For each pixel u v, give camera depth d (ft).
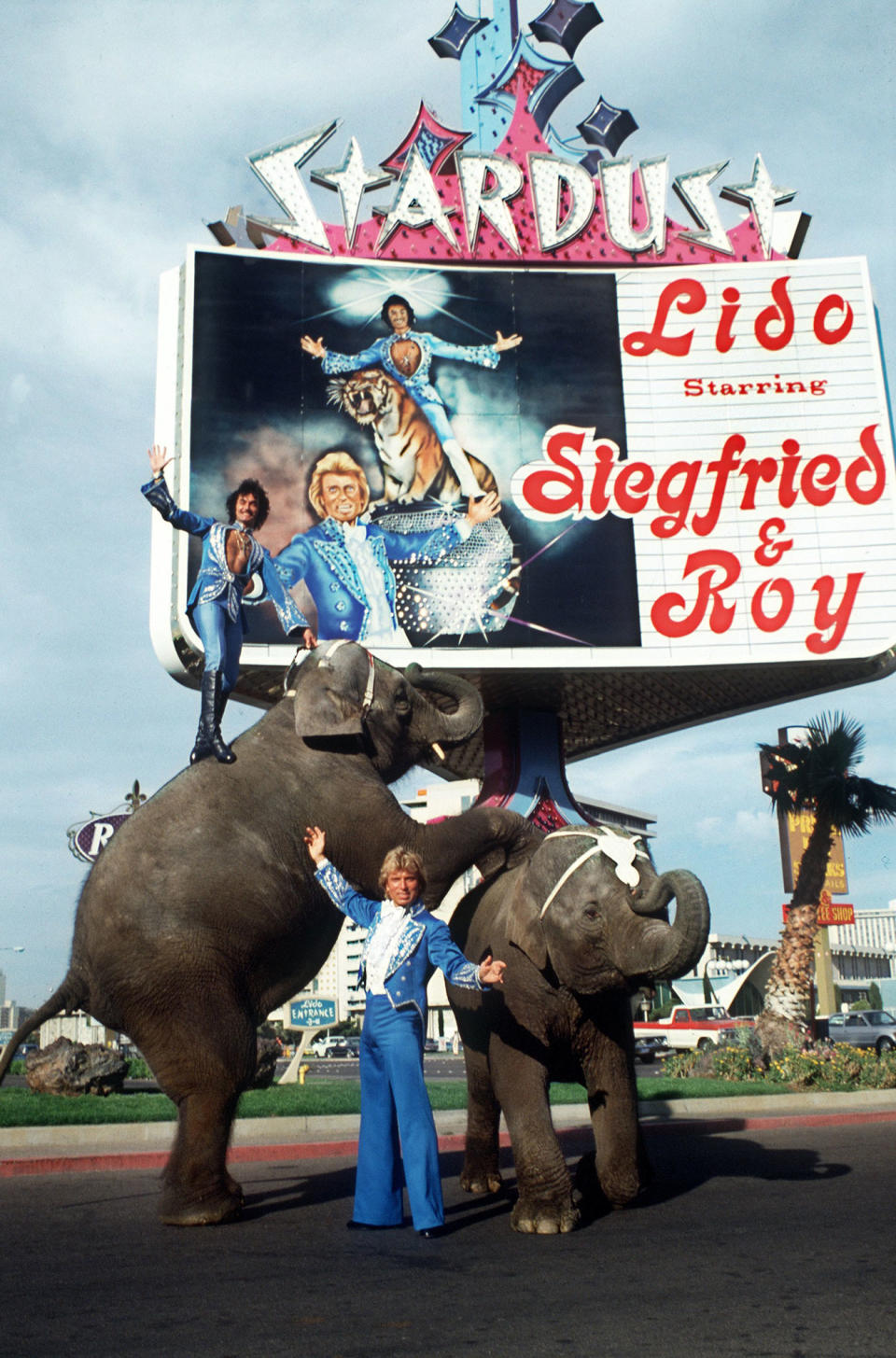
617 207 75.05
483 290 72.64
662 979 17.11
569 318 72.64
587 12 80.02
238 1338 11.67
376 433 69.21
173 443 67.46
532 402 71.10
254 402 68.08
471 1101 22.61
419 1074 17.90
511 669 67.26
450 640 67.00
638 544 69.41
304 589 66.13
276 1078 74.23
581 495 69.87
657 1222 18.69
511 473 69.82
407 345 70.90
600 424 71.10
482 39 81.76
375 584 66.95
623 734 86.74
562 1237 17.31
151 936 19.65
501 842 21.77
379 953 18.19
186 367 67.46
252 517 29.94
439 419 70.03
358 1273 14.83
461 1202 21.33
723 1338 11.34
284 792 21.24
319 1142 35.63
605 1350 11.02
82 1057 49.90
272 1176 28.45
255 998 20.74
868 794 75.77
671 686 72.79
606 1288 13.74
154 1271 15.31
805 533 69.77
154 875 20.01
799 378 72.13
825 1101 54.75
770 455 70.95
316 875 19.25
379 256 72.43
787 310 73.05
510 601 67.87
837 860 158.81
